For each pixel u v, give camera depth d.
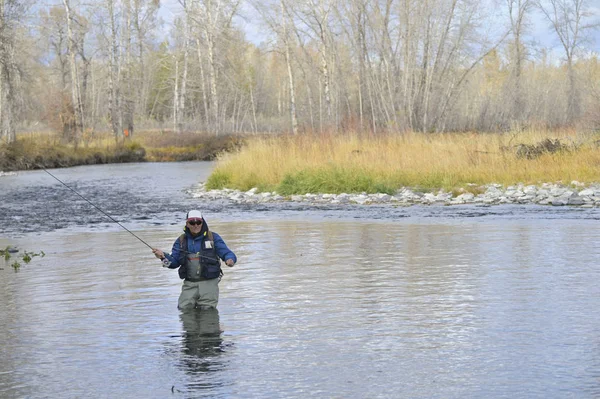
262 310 8.67
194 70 76.38
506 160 26.55
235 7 61.94
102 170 43.78
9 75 53.53
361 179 24.73
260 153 29.59
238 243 14.31
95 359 6.90
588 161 26.03
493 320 7.96
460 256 12.19
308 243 14.17
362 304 8.86
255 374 6.36
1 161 45.12
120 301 9.40
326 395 5.83
